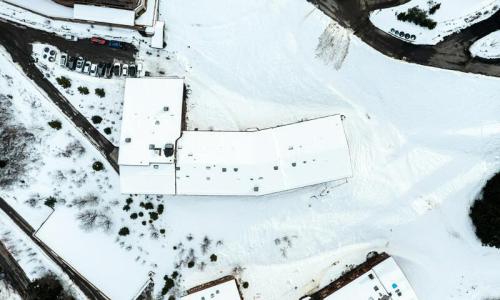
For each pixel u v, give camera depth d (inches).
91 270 2303.2
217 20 2285.9
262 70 2295.8
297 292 2285.9
